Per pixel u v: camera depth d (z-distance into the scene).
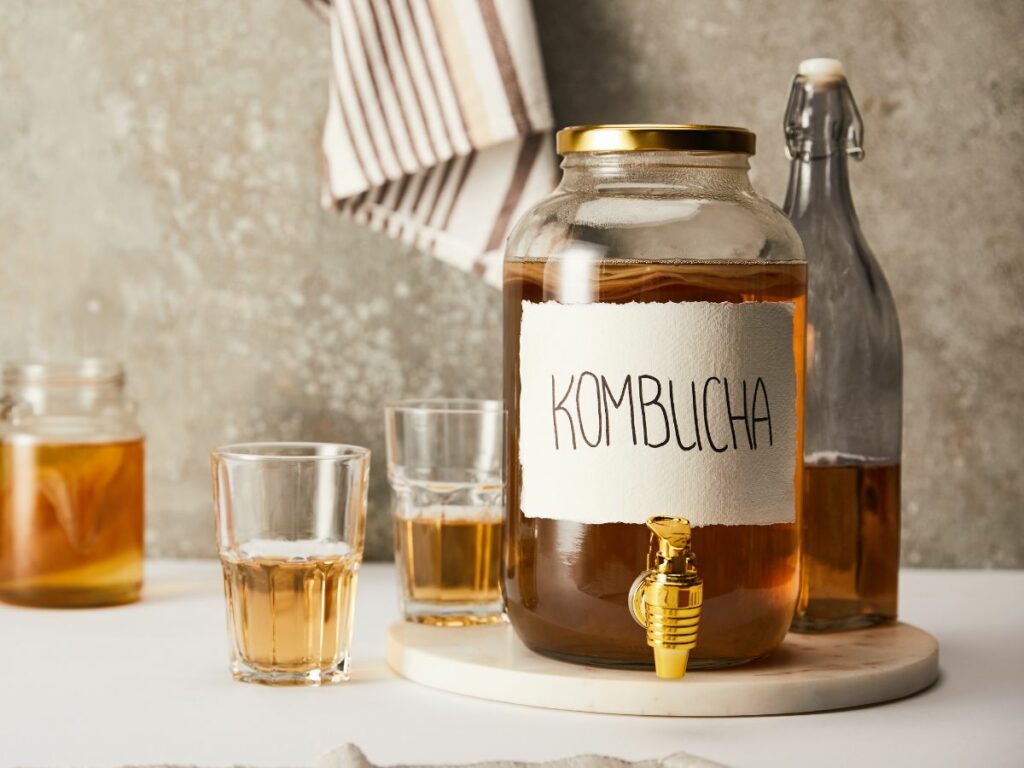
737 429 1.11
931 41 1.56
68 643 1.29
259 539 1.17
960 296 1.57
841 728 1.08
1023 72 1.56
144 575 1.54
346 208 1.54
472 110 1.47
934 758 1.03
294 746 1.05
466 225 1.52
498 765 1.01
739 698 1.10
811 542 1.26
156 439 1.61
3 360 1.61
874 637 1.24
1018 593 1.48
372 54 1.49
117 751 1.05
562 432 1.12
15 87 1.60
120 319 1.60
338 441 1.60
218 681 1.19
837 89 1.29
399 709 1.12
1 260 1.61
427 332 1.58
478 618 1.31
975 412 1.58
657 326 1.10
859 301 1.28
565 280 1.12
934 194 1.57
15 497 1.40
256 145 1.59
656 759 1.01
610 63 1.56
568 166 1.16
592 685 1.11
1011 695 1.16
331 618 1.18
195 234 1.59
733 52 1.56
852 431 1.27
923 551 1.59
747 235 1.12
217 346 1.60
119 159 1.59
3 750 1.05
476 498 1.30
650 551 1.10
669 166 1.14
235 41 1.58
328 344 1.59
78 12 1.59
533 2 1.56
